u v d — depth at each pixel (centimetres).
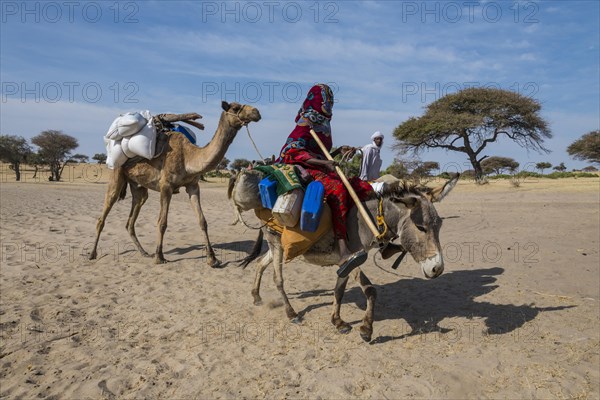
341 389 469
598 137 5881
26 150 6253
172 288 810
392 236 582
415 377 490
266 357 541
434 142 5019
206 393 465
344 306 710
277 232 636
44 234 1314
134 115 956
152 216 1752
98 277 872
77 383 484
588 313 662
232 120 906
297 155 608
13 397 459
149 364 522
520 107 4731
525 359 524
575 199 2541
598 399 446
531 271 889
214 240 1248
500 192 3278
